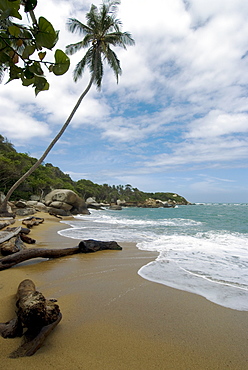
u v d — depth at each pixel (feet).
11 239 19.65
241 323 8.79
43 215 71.26
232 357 6.70
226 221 62.28
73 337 7.38
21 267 16.10
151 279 14.06
